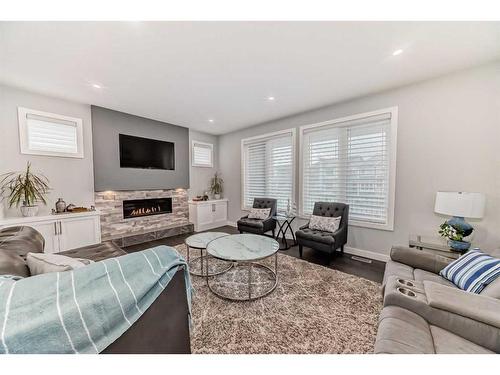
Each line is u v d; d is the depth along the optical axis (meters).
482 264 1.40
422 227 2.62
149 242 3.87
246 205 4.96
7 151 2.69
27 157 2.84
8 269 0.99
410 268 1.78
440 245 2.16
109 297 0.79
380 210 2.99
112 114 3.60
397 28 1.67
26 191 2.66
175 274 1.15
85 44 1.85
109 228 3.63
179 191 4.71
